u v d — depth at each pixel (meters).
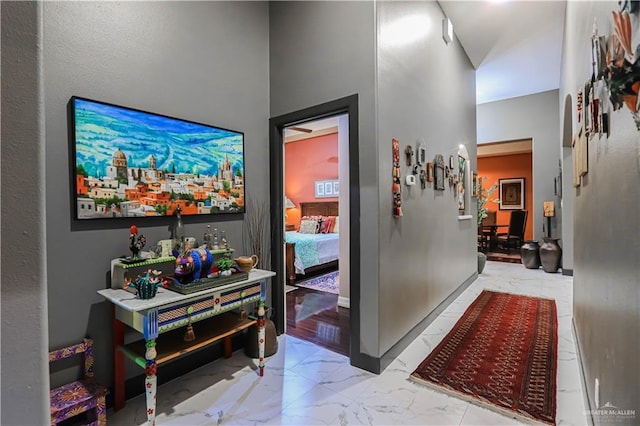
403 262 2.84
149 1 2.20
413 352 2.76
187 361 2.44
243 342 2.86
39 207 0.53
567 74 3.95
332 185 7.10
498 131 7.21
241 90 2.83
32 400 0.52
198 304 1.97
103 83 1.96
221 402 2.07
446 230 3.97
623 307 1.20
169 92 2.30
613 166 1.33
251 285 2.31
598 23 1.59
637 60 0.92
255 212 2.95
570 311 3.78
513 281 5.37
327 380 2.33
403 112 2.86
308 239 5.59
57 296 1.79
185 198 2.37
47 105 1.75
